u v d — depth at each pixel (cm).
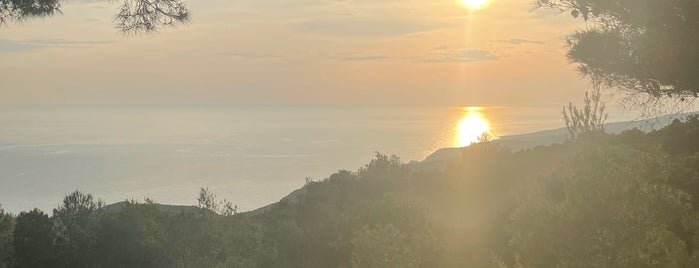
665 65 1584
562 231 717
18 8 1227
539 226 734
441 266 1057
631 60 1659
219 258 1423
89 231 1473
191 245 1426
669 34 1581
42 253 1398
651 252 646
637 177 771
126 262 1395
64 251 1406
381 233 1101
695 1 1505
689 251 710
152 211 1525
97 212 1587
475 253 1076
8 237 1458
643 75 1673
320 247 1443
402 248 1079
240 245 1481
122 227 1443
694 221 727
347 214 1509
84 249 1423
